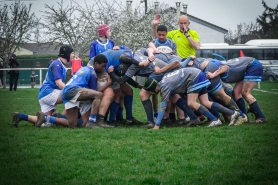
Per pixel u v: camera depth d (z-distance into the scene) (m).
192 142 9.90
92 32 40.81
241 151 9.02
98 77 12.16
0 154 9.05
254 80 12.75
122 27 42.47
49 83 12.45
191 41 13.58
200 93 12.14
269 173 7.53
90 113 12.31
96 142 10.01
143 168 7.88
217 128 11.73
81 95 11.77
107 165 8.10
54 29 41.47
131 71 12.03
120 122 13.55
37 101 22.75
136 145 9.64
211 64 12.32
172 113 13.38
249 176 7.38
